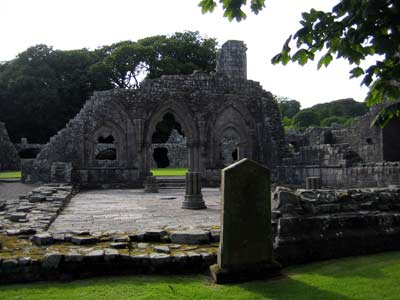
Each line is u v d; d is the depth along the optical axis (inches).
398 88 158.4
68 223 349.7
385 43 134.9
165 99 884.6
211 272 210.4
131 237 253.0
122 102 874.1
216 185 860.6
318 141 1130.0
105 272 212.1
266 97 949.8
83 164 858.1
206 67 1813.5
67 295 180.4
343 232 255.3
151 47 1765.5
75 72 1800.0
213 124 905.5
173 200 562.6
